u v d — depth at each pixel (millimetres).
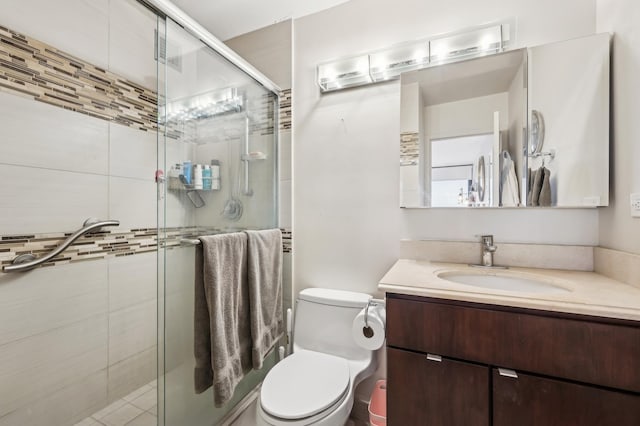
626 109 973
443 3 1366
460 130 1317
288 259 1686
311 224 1642
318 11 1636
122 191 1490
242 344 1285
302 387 1072
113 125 1442
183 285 1103
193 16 1663
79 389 1303
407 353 907
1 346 1060
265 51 1764
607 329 706
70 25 1257
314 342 1407
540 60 1183
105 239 1411
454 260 1330
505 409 792
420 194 1375
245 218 1476
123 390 1484
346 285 1555
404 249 1427
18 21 1090
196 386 1107
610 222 1058
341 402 1028
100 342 1388
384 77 1469
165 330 1053
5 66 1060
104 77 1396
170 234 1072
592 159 1091
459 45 1299
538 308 757
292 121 1688
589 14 1139
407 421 900
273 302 1505
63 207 1248
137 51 1553
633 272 900
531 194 1194
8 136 1072
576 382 729
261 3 1565
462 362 844
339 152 1579
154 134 1656
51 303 1206
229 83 1392
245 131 1494
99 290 1387
